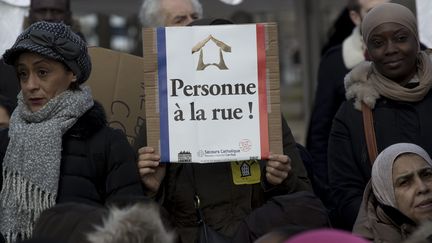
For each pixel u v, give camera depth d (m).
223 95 5.20
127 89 6.07
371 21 5.80
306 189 5.43
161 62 5.21
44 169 4.99
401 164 5.21
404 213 5.20
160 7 7.01
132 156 5.20
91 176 5.09
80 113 5.11
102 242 3.74
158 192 5.36
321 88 7.21
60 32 5.14
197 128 5.19
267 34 5.22
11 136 5.09
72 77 5.18
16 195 5.02
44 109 5.07
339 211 5.80
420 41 6.77
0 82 6.48
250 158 5.18
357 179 5.80
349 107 5.89
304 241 3.42
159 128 5.20
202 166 5.41
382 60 5.77
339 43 8.25
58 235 4.22
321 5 11.87
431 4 6.77
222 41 5.21
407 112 5.73
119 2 11.24
